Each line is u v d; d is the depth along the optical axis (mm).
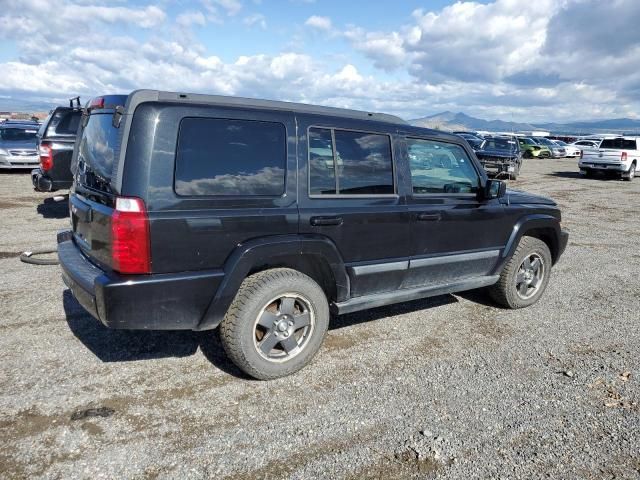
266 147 3258
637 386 3533
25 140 15641
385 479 2500
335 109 3732
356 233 3660
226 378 3439
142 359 3650
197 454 2631
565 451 2766
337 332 4320
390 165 3904
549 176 21484
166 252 2908
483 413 3121
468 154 4480
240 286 3264
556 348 4152
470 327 4547
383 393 3322
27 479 2396
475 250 4531
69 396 3123
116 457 2580
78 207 3484
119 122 2971
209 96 3160
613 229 9898
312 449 2711
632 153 19875
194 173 2975
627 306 5285
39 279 5320
